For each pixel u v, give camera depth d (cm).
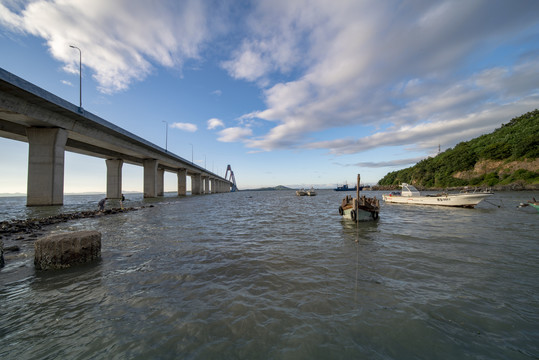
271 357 269
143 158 5203
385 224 1344
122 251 744
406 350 283
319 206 2962
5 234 1023
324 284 482
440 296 426
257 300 411
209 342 296
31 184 2480
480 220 1457
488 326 333
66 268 581
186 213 2000
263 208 2628
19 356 272
